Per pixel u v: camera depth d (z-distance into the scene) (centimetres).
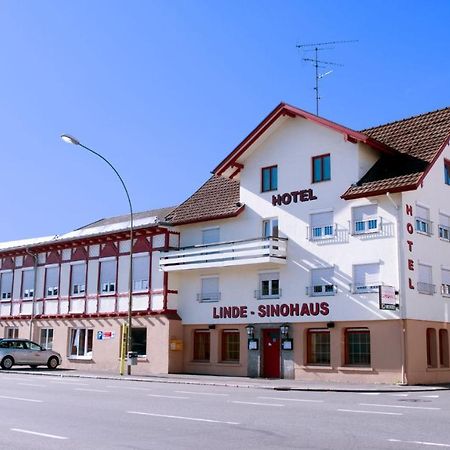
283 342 2903
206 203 3447
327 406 1578
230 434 1084
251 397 1861
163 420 1270
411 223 2659
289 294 2928
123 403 1625
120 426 1182
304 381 2712
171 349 3288
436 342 2728
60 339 3962
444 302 2806
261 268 3055
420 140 2867
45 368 3744
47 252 4206
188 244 3409
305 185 2961
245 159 3228
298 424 1211
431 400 1814
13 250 4381
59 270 4081
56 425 1195
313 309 2828
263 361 3003
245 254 3000
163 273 3388
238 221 3203
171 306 3366
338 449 938
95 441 1008
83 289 3878
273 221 3081
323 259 2834
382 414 1388
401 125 3073
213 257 3130
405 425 1198
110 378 2906
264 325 2997
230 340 3186
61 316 3969
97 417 1319
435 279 2767
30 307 4262
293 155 3034
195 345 3331
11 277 4481
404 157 2802
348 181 2808
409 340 2550
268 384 2466
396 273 2595
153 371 3334
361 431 1118
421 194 2753
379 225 2672
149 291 3444
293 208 2988
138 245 3559
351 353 2727
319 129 2953
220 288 3219
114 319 3628
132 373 3409
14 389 2081
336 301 2758
